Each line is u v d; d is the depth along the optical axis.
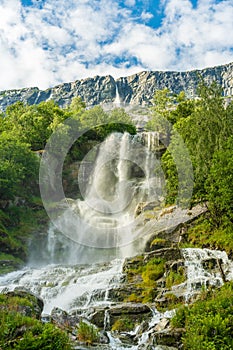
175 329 11.85
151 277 19.75
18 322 10.15
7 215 32.81
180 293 17.02
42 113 51.25
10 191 34.09
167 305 16.33
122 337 13.19
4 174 33.91
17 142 36.44
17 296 13.15
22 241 31.02
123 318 14.83
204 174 22.84
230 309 11.33
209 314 11.11
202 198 23.56
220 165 20.22
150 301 17.36
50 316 12.91
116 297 18.42
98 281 20.64
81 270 23.39
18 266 27.00
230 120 27.73
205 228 23.64
